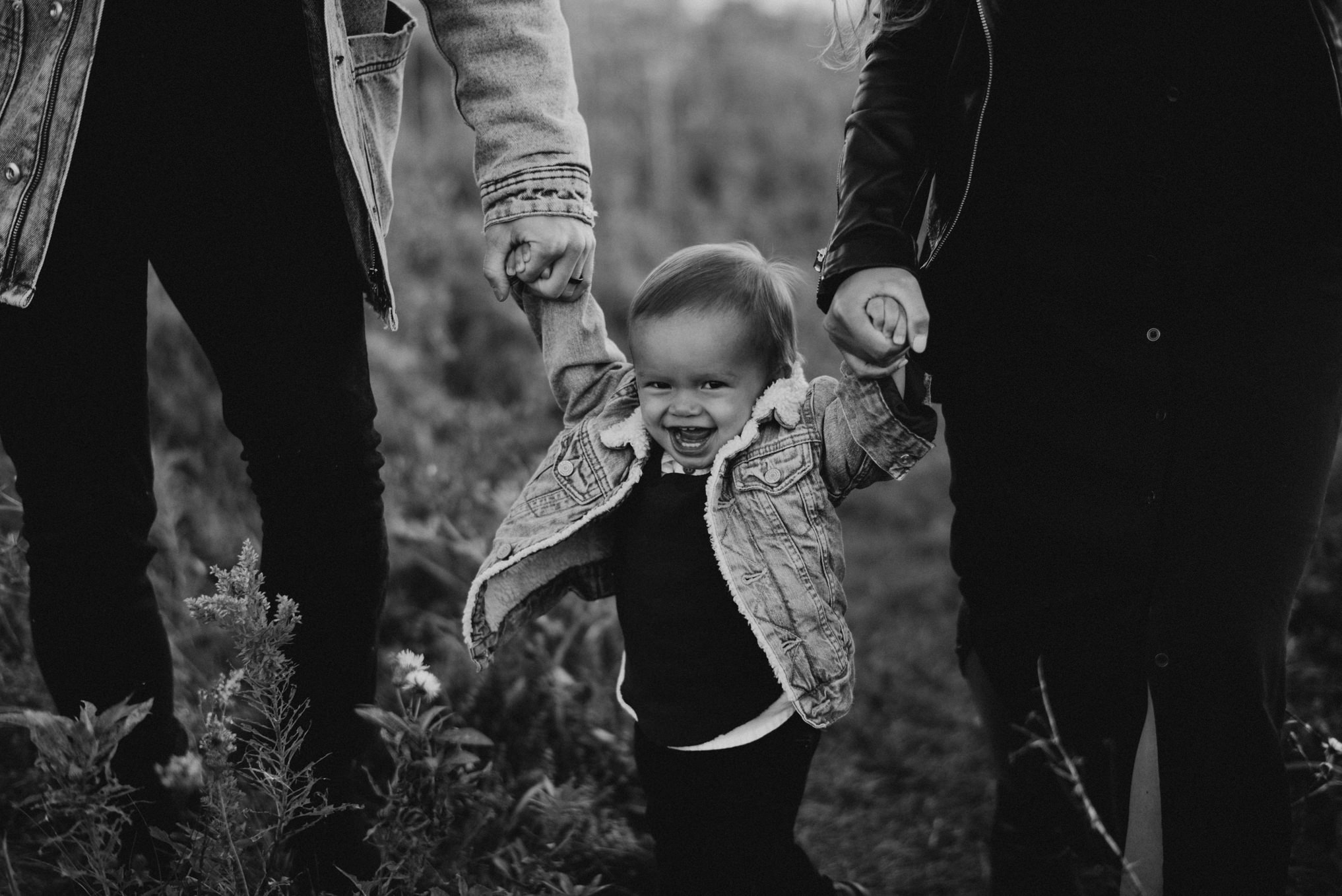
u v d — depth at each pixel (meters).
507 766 2.88
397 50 2.11
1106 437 1.88
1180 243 1.83
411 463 4.19
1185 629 1.82
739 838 2.06
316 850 2.05
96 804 1.82
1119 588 1.91
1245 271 1.83
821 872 3.00
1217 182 1.81
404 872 2.08
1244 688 1.79
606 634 3.65
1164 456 1.86
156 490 3.27
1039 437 1.93
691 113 11.62
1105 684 2.00
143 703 1.88
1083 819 2.18
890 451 1.92
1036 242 1.89
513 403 5.66
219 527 3.65
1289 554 1.81
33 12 1.77
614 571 2.11
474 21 2.02
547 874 2.32
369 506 2.03
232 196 1.87
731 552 1.95
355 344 2.01
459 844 2.31
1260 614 1.80
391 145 2.13
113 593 2.02
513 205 1.98
